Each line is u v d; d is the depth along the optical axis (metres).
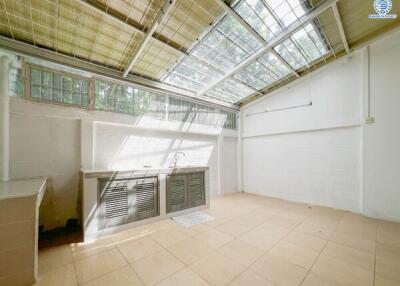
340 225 3.01
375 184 3.36
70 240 2.46
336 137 3.91
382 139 3.30
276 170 4.92
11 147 2.48
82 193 2.56
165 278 1.73
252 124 5.50
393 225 3.01
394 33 3.21
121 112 3.47
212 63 3.51
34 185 2.04
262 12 2.58
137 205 2.92
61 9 2.15
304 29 3.02
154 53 3.08
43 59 2.64
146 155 3.82
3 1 1.97
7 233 1.58
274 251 2.22
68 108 2.89
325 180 4.04
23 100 2.55
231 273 1.81
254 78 4.28
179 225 2.99
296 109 4.53
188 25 2.65
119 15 2.32
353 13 2.86
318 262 2.00
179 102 4.38
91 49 2.80
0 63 2.31
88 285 1.63
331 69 3.98
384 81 3.30
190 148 4.62
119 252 2.18
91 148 3.07
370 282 1.70
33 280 1.65
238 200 4.62
